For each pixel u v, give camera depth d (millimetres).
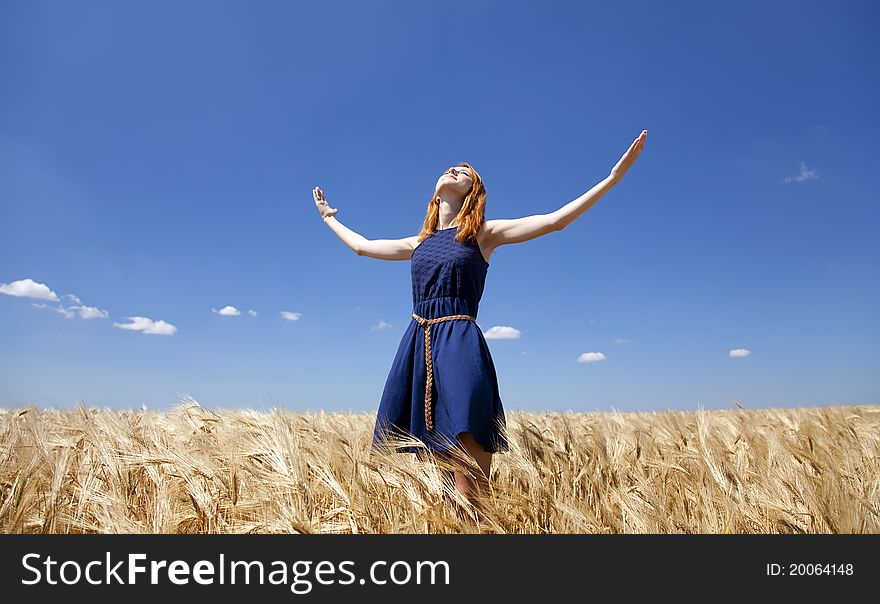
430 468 2441
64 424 3697
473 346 2867
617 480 2791
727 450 3447
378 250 3465
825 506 2289
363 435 3354
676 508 2436
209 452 2918
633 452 3543
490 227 3105
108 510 2283
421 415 2918
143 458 2629
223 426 3447
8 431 3127
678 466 2963
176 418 3916
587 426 4270
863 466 3246
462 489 2664
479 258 3043
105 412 3770
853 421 4633
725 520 2342
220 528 2338
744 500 2486
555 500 2398
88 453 2842
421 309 3053
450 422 2764
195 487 2434
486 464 2857
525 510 2346
